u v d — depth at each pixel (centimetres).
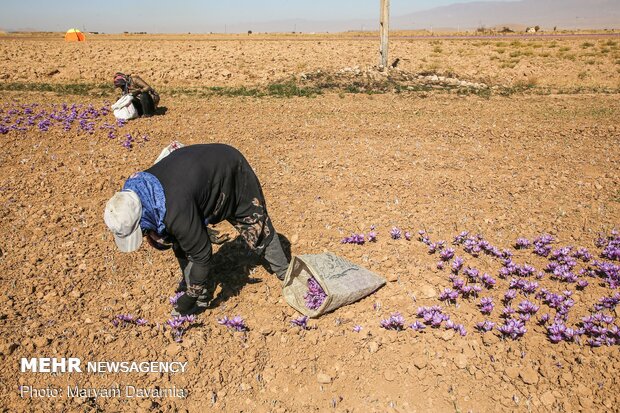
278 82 1700
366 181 814
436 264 571
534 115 1284
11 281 553
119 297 527
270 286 541
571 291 506
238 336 469
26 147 991
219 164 438
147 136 1051
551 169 873
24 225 680
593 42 3147
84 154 949
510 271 548
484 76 1912
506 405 395
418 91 1598
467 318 485
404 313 494
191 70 1894
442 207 718
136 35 7819
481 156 945
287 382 423
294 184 804
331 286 486
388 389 413
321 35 6769
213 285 541
